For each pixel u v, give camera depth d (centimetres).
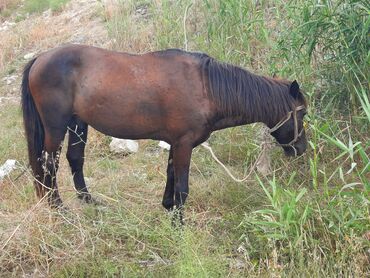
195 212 472
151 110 429
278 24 650
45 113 452
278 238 387
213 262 359
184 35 689
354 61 505
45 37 1045
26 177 548
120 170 563
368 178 493
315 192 434
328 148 531
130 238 416
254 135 574
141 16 935
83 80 437
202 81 424
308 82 568
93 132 641
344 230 383
